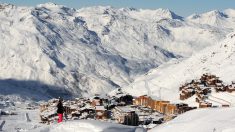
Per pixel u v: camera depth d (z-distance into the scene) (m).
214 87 181.38
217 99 164.75
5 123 188.38
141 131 45.38
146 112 172.75
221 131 45.25
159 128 51.50
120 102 197.88
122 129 44.09
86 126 43.53
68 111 194.50
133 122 154.38
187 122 50.38
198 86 187.38
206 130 46.31
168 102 175.00
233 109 52.47
